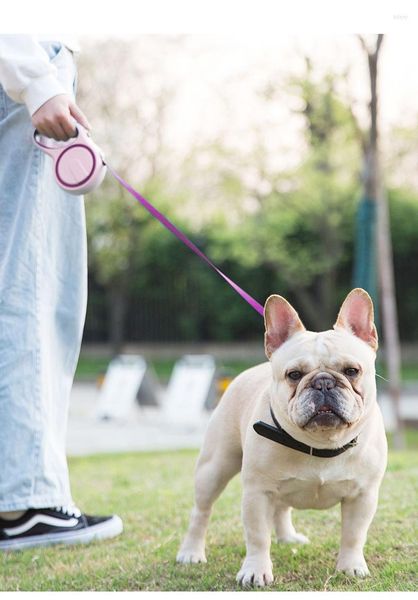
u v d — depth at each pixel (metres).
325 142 15.50
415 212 22.50
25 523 3.89
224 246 20.98
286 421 3.06
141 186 19.23
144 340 24.73
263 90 12.88
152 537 4.03
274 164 17.03
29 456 3.85
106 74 17.89
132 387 13.30
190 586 3.18
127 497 5.02
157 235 23.78
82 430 12.25
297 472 3.13
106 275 22.69
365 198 9.50
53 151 3.67
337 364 3.03
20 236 3.93
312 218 18.70
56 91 3.61
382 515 4.14
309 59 11.09
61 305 4.14
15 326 3.88
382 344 13.91
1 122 3.93
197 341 24.50
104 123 18.20
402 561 3.35
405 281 22.91
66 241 4.16
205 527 3.61
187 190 19.00
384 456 3.24
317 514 4.34
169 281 24.42
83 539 3.96
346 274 23.02
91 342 25.14
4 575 3.44
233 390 3.62
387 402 15.25
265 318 3.23
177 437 11.38
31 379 3.89
